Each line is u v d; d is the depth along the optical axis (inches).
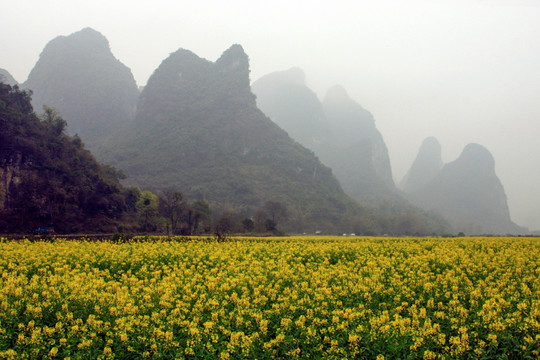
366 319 417.1
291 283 580.4
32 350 343.9
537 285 560.7
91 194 2805.1
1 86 3026.6
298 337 387.2
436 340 366.9
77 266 702.5
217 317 416.8
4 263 703.7
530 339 357.1
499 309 422.9
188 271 629.9
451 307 452.1
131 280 561.9
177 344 358.6
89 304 436.8
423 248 1013.8
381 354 347.6
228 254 837.8
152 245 992.9
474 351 357.1
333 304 470.0
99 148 6771.7
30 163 2682.1
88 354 348.5
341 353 353.4
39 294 465.7
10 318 392.2
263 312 446.3
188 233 2373.3
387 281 603.5
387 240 1472.7
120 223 2667.3
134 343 363.6
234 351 355.3
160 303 449.1
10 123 2706.7
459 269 677.3
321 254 877.2
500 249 1069.1
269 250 948.0
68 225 2418.8
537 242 1179.3
